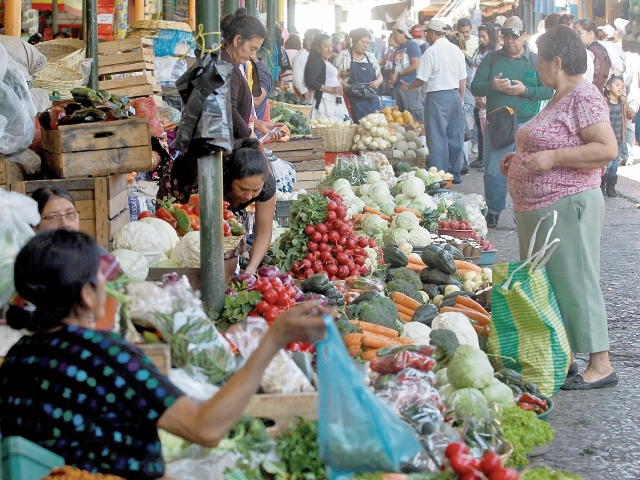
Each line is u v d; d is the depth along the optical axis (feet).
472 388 13.47
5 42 20.53
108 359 7.54
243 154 16.34
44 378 7.57
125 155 15.92
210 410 7.48
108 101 16.10
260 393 11.18
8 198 11.57
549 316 16.38
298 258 19.86
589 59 33.32
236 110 20.85
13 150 15.25
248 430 10.66
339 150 42.65
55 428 7.51
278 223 27.96
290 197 29.81
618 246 31.91
